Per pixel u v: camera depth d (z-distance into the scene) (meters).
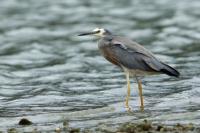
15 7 37.72
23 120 13.75
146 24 32.47
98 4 38.47
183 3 38.28
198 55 23.80
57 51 25.84
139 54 15.29
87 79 19.64
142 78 19.14
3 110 15.49
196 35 28.52
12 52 25.92
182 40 27.52
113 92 17.34
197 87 17.28
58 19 34.22
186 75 19.45
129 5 38.09
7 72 21.22
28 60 23.94
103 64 22.52
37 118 14.37
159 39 28.12
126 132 12.38
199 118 13.60
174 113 14.20
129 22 33.12
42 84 19.12
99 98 16.66
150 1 39.28
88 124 13.53
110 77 19.86
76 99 16.62
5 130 13.24
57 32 30.67
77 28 31.77
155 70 14.88
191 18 33.28
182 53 24.48
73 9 36.88
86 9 36.88
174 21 32.75
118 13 35.66
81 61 23.09
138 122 13.33
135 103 15.72
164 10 36.25
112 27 31.88
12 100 16.80
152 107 15.12
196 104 15.17
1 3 38.91
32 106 15.91
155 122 13.38
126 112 14.68
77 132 12.62
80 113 14.74
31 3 38.91
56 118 14.32
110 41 15.98
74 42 28.17
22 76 20.70
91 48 26.48
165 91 17.19
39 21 33.62
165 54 24.28
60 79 19.83
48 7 37.53
